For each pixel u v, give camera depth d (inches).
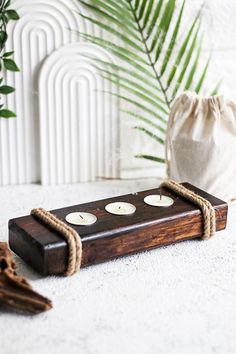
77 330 25.7
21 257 30.1
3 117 38.7
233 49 42.0
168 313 27.1
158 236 31.3
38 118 39.6
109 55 39.4
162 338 25.4
